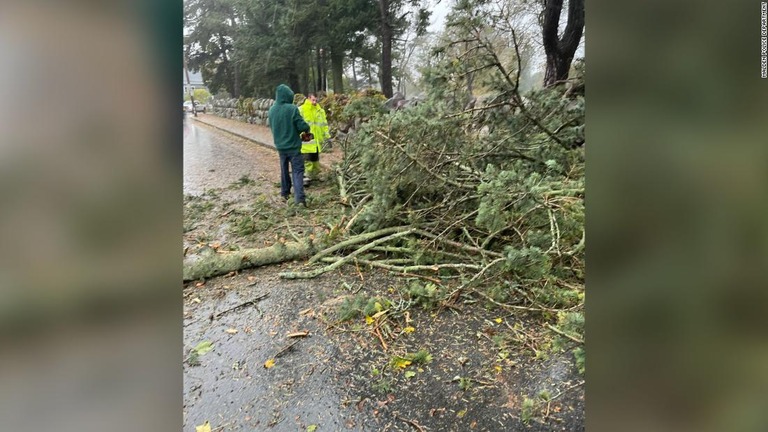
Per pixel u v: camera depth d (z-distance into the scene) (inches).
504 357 80.0
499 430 63.6
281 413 68.9
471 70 131.0
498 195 96.5
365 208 139.3
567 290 94.8
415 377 76.0
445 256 120.3
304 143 214.2
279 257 125.3
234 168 274.5
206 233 153.6
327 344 86.8
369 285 111.6
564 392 69.6
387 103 305.4
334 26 506.9
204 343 87.4
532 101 142.0
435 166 128.0
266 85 611.8
